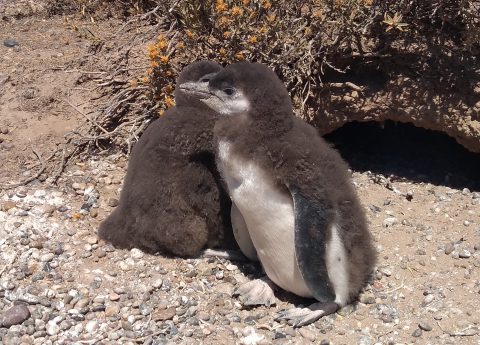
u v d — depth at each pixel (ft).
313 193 4.60
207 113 5.10
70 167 6.08
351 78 6.38
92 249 5.32
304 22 6.27
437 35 6.21
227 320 4.86
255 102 4.63
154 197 5.14
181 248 5.25
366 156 6.70
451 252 5.42
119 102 6.35
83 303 4.90
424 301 5.01
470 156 6.61
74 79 6.72
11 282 5.04
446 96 6.17
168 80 6.18
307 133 4.88
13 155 6.14
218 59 6.19
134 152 5.34
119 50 6.80
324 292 4.75
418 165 6.57
